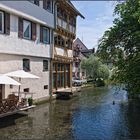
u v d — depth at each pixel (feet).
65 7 85.25
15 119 46.52
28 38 62.80
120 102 71.77
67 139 34.91
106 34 42.96
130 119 48.42
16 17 57.00
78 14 99.04
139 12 35.73
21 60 59.57
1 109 43.04
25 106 50.24
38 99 67.46
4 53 52.85
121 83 40.81
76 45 166.50
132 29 39.47
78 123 44.75
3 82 39.65
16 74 48.75
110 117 50.29
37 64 67.87
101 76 136.26
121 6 40.75
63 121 46.21
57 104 67.31
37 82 67.87
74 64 145.07
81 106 64.18
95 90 109.29
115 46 42.75
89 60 142.51
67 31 90.17
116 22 41.73
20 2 57.67
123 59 41.37
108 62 43.83
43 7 69.82
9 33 54.34
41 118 48.32
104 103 69.92
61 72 88.02
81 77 144.87
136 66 37.83
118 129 40.78
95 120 47.42
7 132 37.68
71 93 79.00
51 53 76.23
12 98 46.47
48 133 37.65
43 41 71.26
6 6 52.44
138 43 40.14
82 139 35.09
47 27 73.82
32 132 37.99
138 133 38.52
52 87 77.36
